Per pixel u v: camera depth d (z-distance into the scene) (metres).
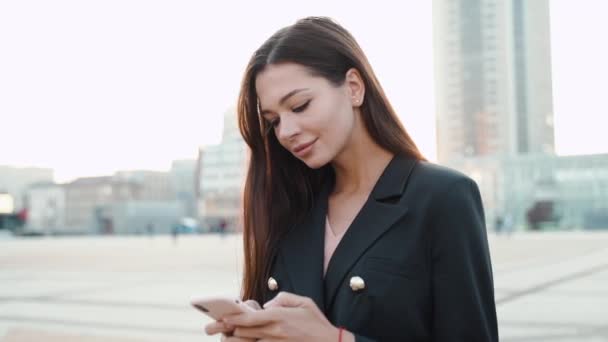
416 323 1.51
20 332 6.69
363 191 1.68
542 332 6.43
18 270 15.97
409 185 1.58
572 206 67.00
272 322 1.34
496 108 110.25
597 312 7.67
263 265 1.75
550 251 21.19
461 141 111.31
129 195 106.44
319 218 1.71
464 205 1.53
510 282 11.23
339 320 1.53
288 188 1.77
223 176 66.19
